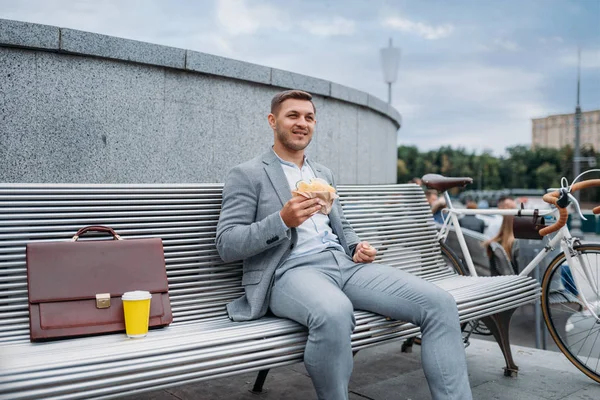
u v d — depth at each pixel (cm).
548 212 363
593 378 344
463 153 11806
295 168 292
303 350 233
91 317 223
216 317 276
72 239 241
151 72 389
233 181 277
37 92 340
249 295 264
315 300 231
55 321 217
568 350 356
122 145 377
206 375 201
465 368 242
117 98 373
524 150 11425
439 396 238
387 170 710
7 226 236
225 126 436
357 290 266
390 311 256
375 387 332
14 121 332
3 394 164
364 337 246
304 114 286
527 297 336
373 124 638
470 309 285
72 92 353
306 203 247
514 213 376
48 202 246
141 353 192
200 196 288
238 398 310
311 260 271
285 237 253
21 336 222
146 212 269
